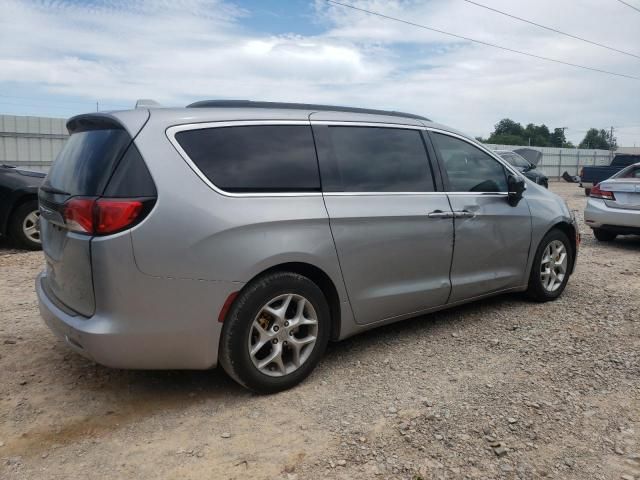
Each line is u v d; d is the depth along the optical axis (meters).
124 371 3.79
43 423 3.12
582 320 4.88
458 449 2.86
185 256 3.05
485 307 5.27
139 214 2.95
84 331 2.98
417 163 4.27
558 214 5.37
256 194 3.34
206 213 3.12
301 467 2.71
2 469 2.68
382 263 3.91
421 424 3.10
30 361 3.93
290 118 3.68
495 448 2.87
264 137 3.52
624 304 5.36
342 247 3.66
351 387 3.57
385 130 4.16
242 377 3.31
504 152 17.86
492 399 3.39
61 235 3.24
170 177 3.07
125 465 2.73
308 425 3.10
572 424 3.11
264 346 3.45
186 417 3.19
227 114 3.45
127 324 2.98
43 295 3.57
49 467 2.71
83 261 3.01
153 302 3.01
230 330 3.23
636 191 8.65
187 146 3.21
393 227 3.95
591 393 3.48
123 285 2.94
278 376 3.45
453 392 3.49
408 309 4.18
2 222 7.94
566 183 35.59
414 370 3.83
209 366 3.27
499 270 4.85
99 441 2.94
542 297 5.36
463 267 4.51
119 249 2.92
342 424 3.11
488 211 4.66
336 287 3.67
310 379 3.69
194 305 3.11
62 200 3.19
